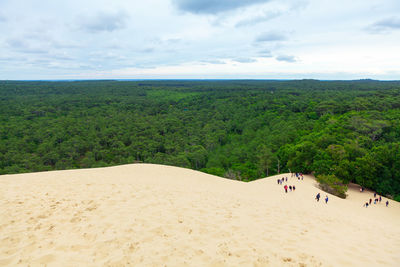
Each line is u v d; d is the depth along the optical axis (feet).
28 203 24.63
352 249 21.71
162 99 593.83
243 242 20.02
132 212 24.14
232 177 157.79
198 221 23.89
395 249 23.08
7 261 14.23
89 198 27.76
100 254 15.65
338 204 73.67
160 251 16.76
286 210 35.17
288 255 18.57
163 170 76.23
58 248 16.08
